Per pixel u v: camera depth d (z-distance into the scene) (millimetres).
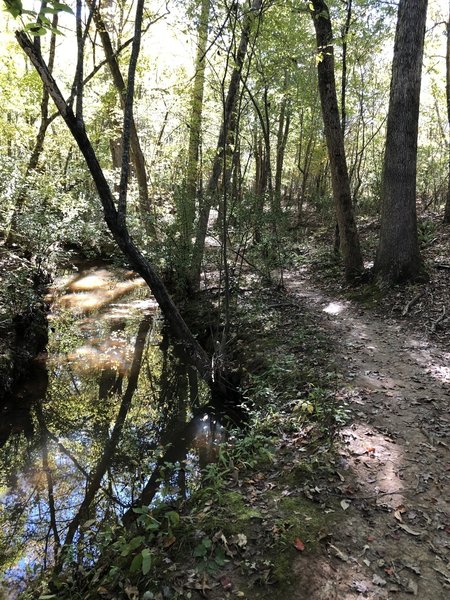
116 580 3150
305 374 6625
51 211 11766
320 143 22562
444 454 4523
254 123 15992
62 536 4762
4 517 5148
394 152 9750
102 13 11578
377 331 8375
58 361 9453
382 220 10250
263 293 11523
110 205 5523
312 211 26078
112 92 15406
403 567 3166
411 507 3762
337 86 18188
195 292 12070
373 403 5602
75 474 6016
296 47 13594
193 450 6441
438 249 12352
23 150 13203
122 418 7531
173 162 17250
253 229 11031
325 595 2934
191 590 2975
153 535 3539
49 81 4766
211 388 7684
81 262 18078
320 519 3605
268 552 3268
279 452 4738
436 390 5926
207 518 3654
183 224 11367
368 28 14312
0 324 8688
